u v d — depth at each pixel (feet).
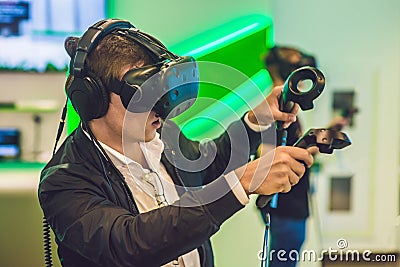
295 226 7.84
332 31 10.78
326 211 10.51
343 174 10.57
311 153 3.11
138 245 2.98
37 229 9.12
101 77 3.30
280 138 3.78
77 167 3.43
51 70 10.66
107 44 3.32
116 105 3.36
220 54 10.55
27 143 10.53
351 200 10.61
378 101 10.78
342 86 10.75
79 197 3.28
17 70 10.59
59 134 3.74
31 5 10.55
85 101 3.35
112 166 3.53
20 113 10.53
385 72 10.82
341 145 3.13
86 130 3.60
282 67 7.30
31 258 9.08
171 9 10.49
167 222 2.97
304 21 10.76
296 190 7.69
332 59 10.80
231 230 9.62
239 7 10.55
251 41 10.57
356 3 10.77
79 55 3.32
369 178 10.66
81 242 3.14
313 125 10.49
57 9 10.57
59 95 10.76
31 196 9.16
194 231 2.95
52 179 3.37
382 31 10.84
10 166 9.93
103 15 10.57
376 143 10.75
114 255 3.04
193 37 10.57
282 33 10.74
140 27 10.51
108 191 3.44
